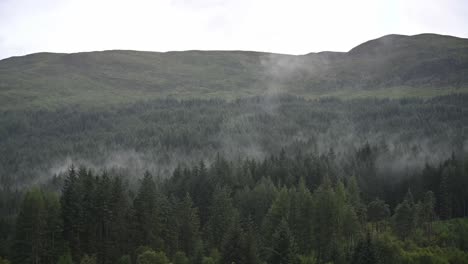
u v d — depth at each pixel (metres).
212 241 112.31
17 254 93.62
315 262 100.31
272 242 101.38
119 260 94.69
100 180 112.75
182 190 141.75
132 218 104.75
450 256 108.56
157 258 88.12
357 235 114.69
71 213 99.56
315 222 111.62
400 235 124.44
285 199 115.50
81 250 98.88
